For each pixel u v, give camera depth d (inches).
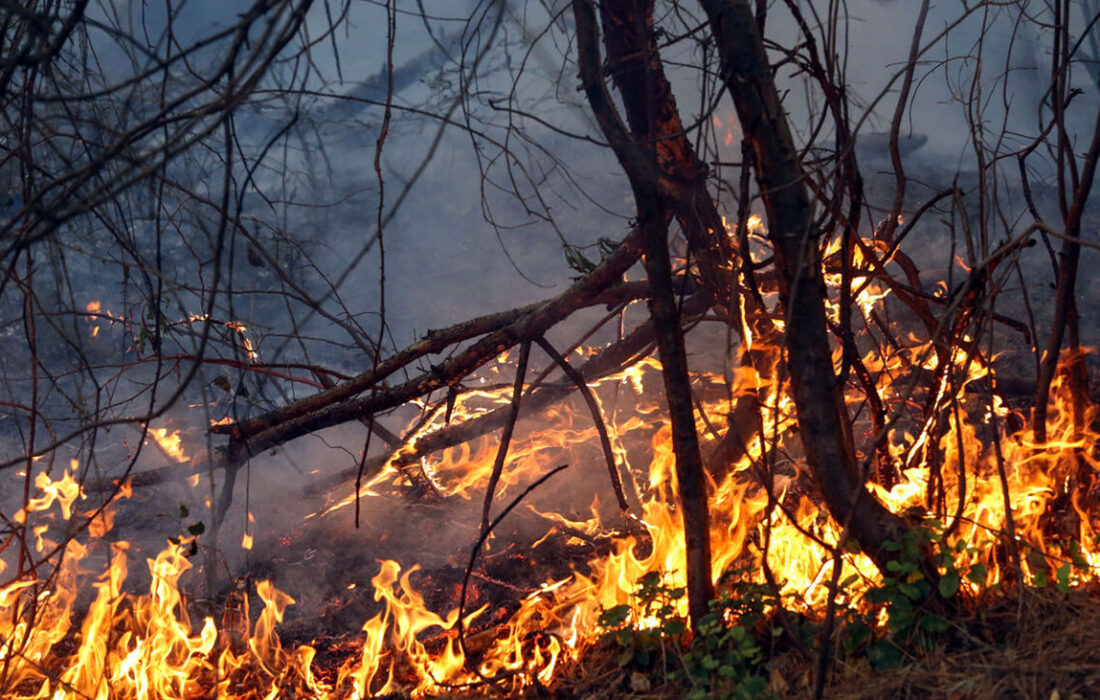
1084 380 115.0
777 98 95.2
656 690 101.1
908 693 88.8
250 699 133.7
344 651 145.7
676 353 101.9
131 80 76.7
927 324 121.2
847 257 102.4
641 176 97.7
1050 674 86.9
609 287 143.6
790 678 95.4
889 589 96.7
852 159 100.7
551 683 110.6
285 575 171.3
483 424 159.6
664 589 107.2
